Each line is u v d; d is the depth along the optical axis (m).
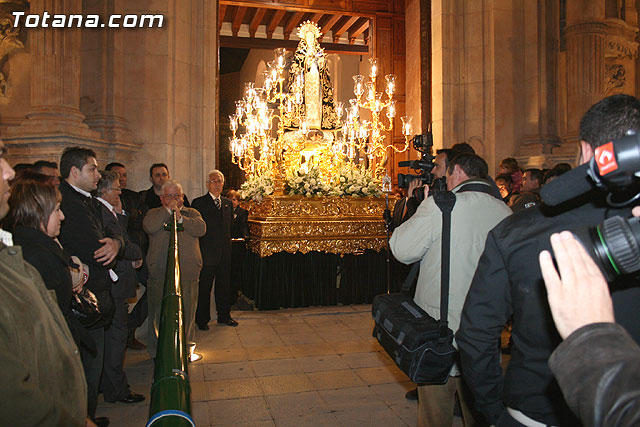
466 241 2.51
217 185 5.99
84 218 3.18
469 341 1.63
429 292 2.59
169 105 6.41
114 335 3.79
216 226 5.96
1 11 5.61
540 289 1.37
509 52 7.48
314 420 3.58
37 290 1.39
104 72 6.08
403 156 12.22
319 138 7.99
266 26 15.62
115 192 3.94
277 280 6.84
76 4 5.80
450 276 2.51
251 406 3.81
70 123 5.43
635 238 0.78
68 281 2.34
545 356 1.37
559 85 7.60
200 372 4.55
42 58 5.47
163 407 0.89
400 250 2.67
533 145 7.33
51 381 1.34
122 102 6.26
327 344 5.41
